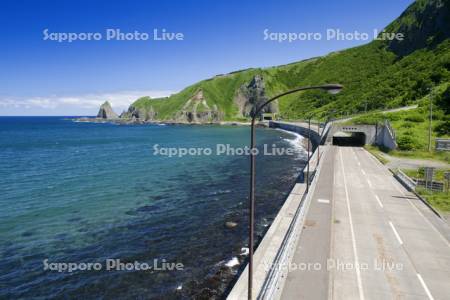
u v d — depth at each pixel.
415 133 68.75
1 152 92.31
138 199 41.66
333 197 34.03
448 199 33.09
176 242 28.28
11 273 23.48
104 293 20.95
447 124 69.44
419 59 133.38
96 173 59.66
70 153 89.69
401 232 25.08
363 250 21.88
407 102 98.75
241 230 30.52
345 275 18.62
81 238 29.47
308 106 186.62
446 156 57.19
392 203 32.62
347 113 114.19
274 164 65.75
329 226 25.59
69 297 20.64
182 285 21.58
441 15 143.50
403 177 41.78
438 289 17.41
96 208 38.12
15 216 35.50
